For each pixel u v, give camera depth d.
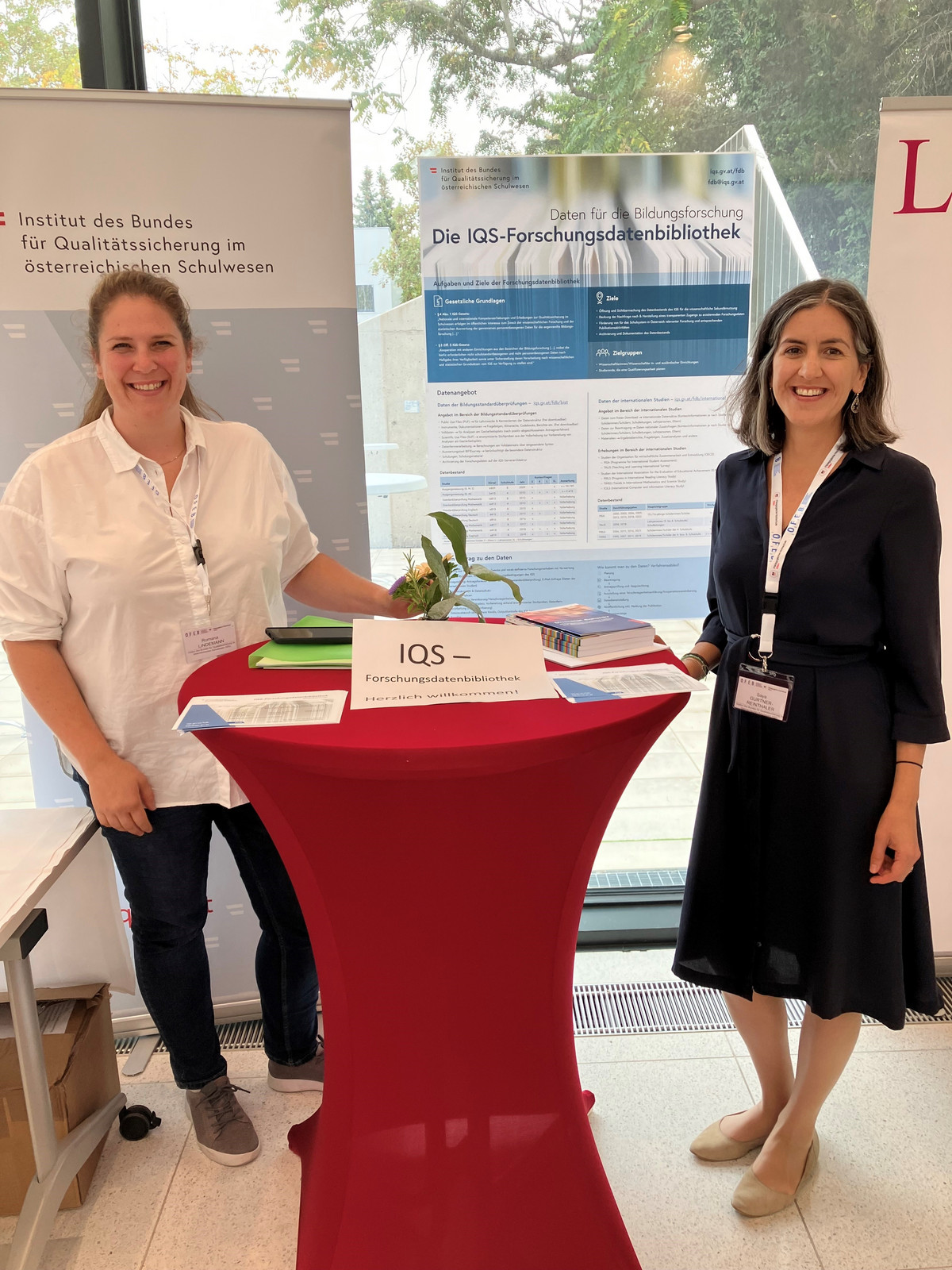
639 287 2.12
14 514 1.47
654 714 1.05
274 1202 1.65
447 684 1.12
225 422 1.67
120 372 1.45
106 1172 1.73
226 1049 2.09
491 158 2.03
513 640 1.18
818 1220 1.58
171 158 1.80
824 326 1.38
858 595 1.41
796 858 1.48
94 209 1.80
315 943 1.20
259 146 1.83
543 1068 1.21
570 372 2.16
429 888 1.07
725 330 2.16
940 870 2.18
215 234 1.85
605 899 2.52
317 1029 1.96
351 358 1.96
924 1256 1.50
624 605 2.32
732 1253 1.51
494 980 1.14
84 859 1.72
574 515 2.25
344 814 1.03
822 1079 1.58
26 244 1.80
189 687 1.20
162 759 1.57
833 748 1.42
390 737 0.98
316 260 1.90
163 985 1.71
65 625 1.55
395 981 1.13
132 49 2.04
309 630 1.40
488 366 2.15
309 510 2.04
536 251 2.09
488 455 2.20
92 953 1.78
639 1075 1.96
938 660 1.40
